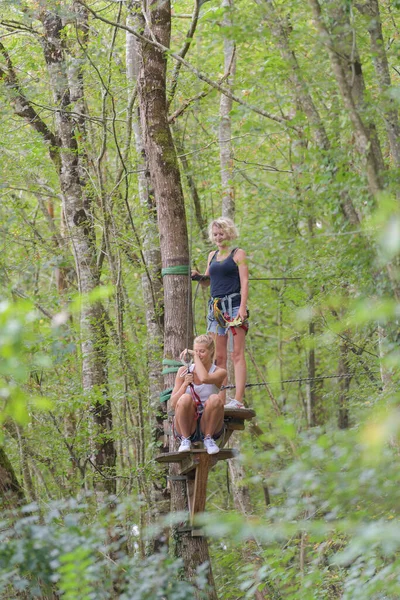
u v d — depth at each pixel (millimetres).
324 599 8234
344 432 6012
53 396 12688
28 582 6840
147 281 15555
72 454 13305
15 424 12336
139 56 11008
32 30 15180
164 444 13805
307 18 9000
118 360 14406
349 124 7996
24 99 15789
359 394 14945
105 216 14609
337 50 7824
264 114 10195
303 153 8789
